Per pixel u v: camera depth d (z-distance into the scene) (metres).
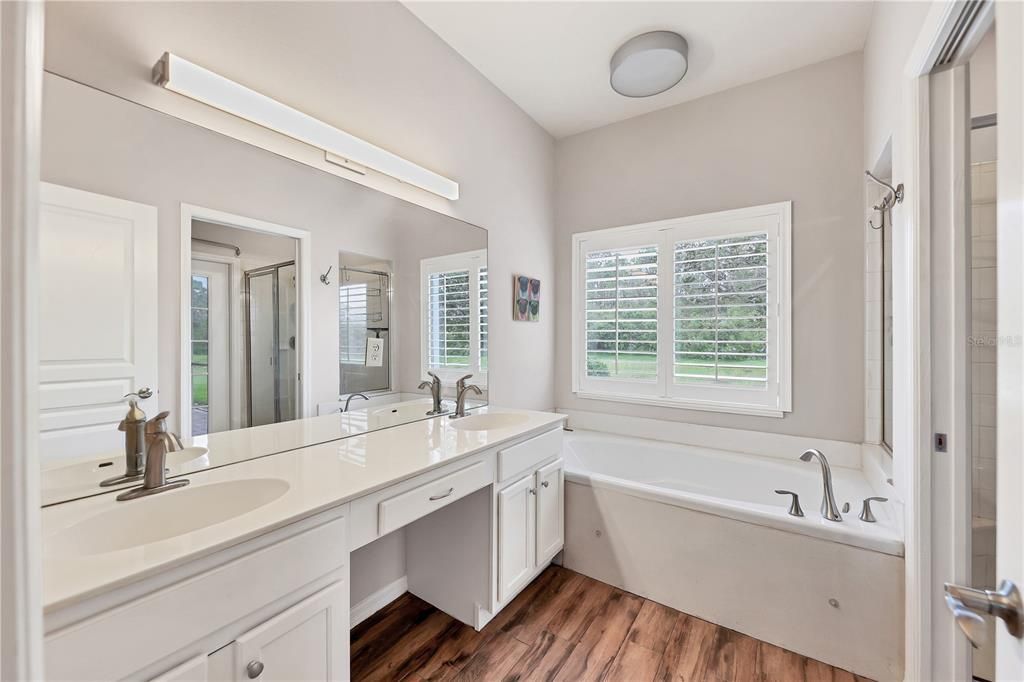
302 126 1.58
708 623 1.88
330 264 1.73
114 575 0.77
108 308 1.15
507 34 2.21
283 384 1.57
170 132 1.28
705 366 2.77
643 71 2.33
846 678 1.58
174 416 1.27
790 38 2.23
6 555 0.30
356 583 1.84
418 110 2.11
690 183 2.83
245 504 1.26
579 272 3.26
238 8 1.44
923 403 1.37
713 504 1.89
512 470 1.85
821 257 2.44
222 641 0.91
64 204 1.08
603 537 2.17
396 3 2.00
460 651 1.68
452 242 2.32
